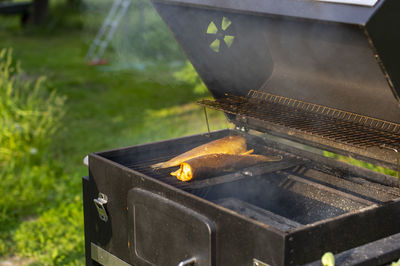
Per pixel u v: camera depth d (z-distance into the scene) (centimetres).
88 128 560
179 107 641
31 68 834
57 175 437
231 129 247
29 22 1290
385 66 141
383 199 183
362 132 175
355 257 147
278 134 215
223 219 152
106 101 675
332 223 146
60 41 1120
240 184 219
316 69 197
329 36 164
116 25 918
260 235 142
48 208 383
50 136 500
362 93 186
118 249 198
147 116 605
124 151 213
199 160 187
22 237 339
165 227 171
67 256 317
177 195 166
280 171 210
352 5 139
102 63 884
